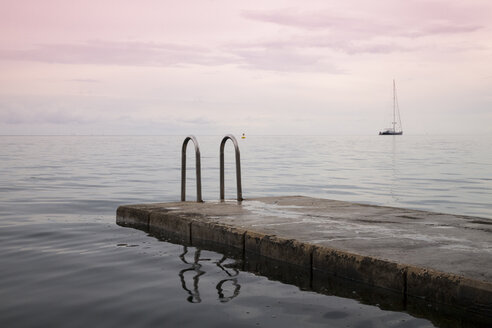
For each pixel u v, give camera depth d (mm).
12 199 11133
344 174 19422
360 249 4254
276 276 4324
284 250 4742
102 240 6176
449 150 45688
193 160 29766
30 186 14258
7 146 61688
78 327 3188
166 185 14867
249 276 4332
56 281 4277
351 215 6223
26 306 3607
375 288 3896
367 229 5227
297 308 3471
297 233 5020
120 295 3840
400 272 3725
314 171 21016
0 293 3938
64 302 3689
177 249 5547
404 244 4457
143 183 15430
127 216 7457
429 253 4094
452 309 3385
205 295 3805
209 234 5727
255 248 5094
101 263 4926
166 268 4672
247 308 3486
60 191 12930
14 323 3273
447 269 3566
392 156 34719
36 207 9805
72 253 5422
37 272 4594
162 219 6613
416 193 13156
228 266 4711
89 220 7977
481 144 66750
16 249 5684
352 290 3867
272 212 6523
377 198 12125
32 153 39844
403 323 3146
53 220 8000
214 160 30031
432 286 3510
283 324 3164
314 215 6230
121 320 3295
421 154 37594
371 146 61281
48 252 5496
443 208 10406
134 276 4406
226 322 3221
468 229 5215
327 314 3338
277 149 50781
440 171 20656
